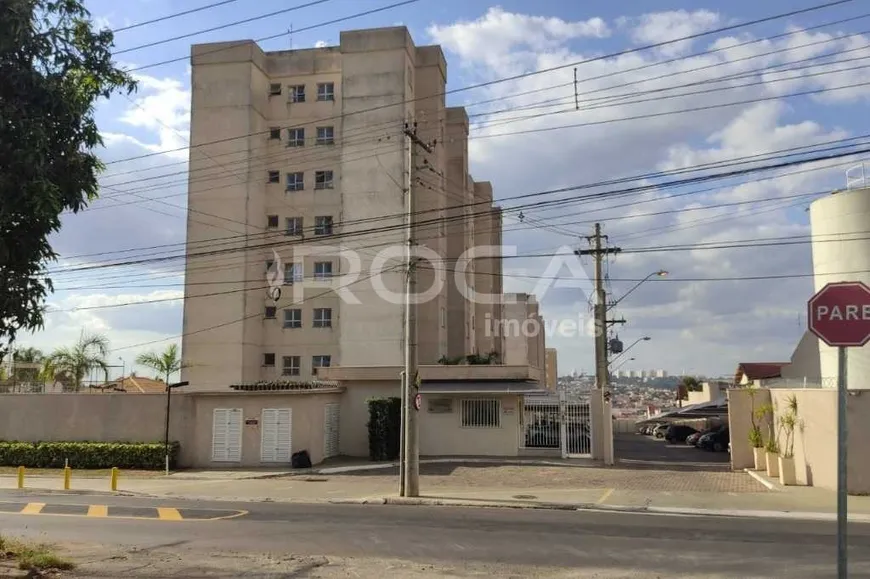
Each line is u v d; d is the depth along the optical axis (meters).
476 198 61.25
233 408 26.88
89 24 8.84
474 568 9.72
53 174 8.47
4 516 15.43
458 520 14.51
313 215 46.34
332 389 28.62
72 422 28.06
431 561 10.23
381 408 27.80
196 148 46.47
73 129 8.70
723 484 20.69
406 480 18.62
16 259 8.52
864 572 9.53
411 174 19.98
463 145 52.84
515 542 11.83
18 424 28.45
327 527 13.55
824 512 15.86
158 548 11.30
